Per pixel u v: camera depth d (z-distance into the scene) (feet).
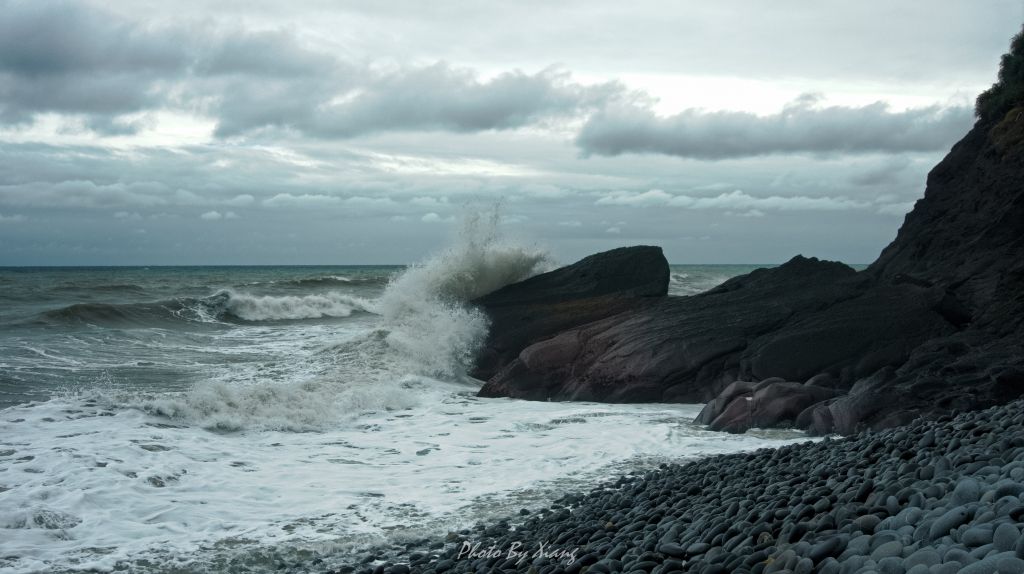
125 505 25.32
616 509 24.07
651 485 26.53
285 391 43.93
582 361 53.26
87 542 22.22
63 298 108.17
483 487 29.40
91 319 75.41
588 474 31.37
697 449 35.83
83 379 47.70
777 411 40.29
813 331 48.19
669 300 62.95
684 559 16.43
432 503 27.25
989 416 25.43
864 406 36.86
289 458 33.32
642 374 50.34
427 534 23.99
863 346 47.26
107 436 33.27
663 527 19.58
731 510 19.26
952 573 10.78
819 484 20.84
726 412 41.04
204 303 87.40
